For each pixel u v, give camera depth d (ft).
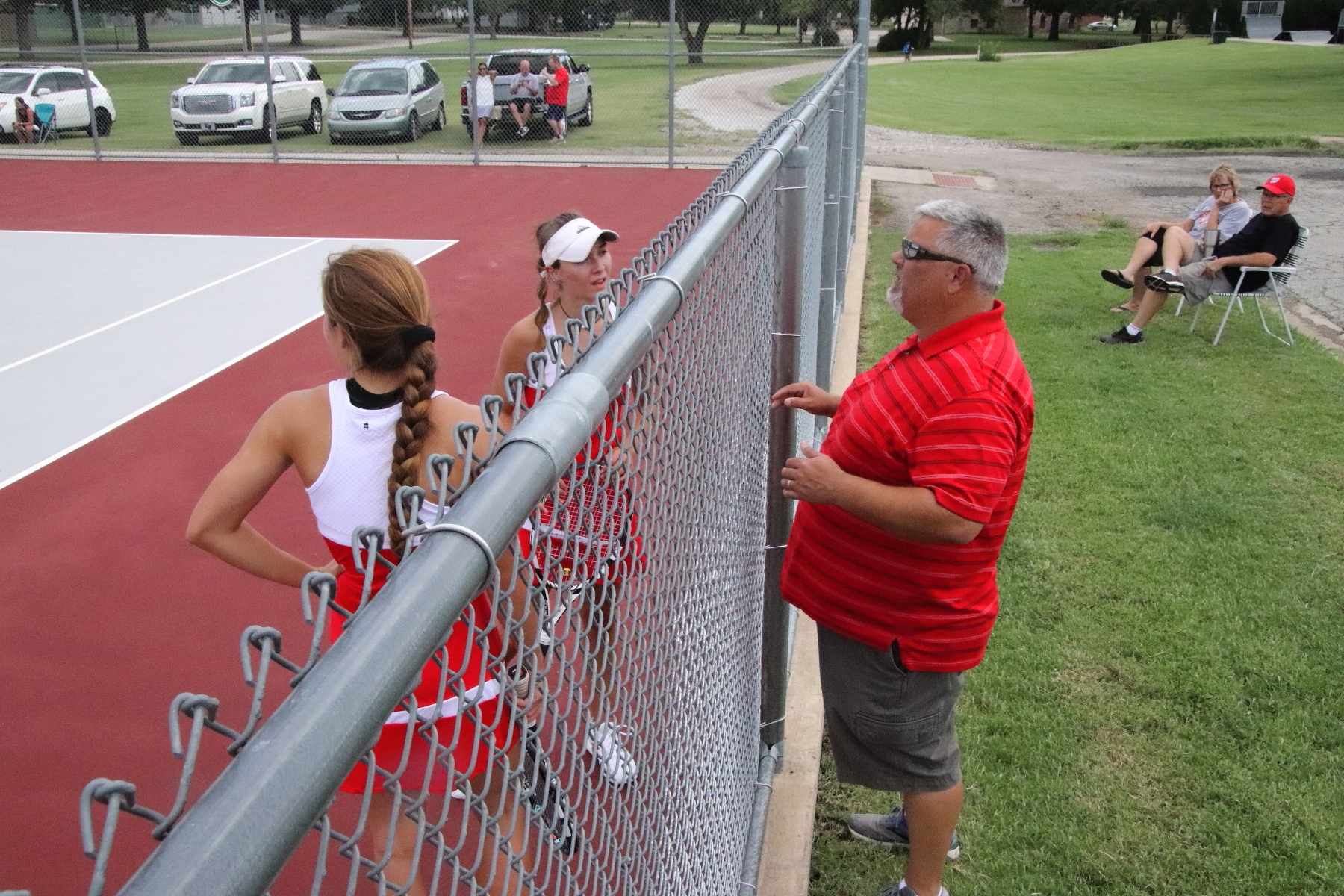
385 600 2.97
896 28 229.45
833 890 10.16
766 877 10.00
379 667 2.75
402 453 6.85
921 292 7.99
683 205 47.98
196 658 13.50
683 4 60.59
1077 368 24.57
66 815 10.67
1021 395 7.95
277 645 2.78
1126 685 13.02
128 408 22.31
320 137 69.82
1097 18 317.42
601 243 11.11
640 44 62.18
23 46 66.85
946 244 7.80
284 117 67.56
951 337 7.95
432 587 3.05
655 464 6.06
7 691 12.67
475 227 42.91
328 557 16.33
